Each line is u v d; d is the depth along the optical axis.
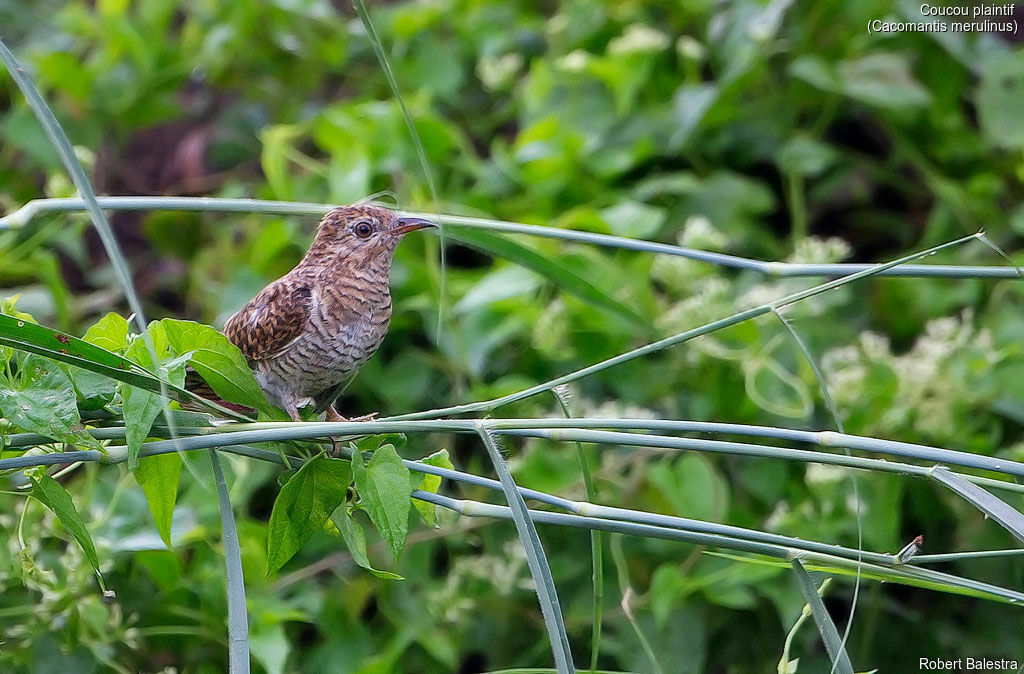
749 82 6.13
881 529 6.02
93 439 5.84
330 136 6.12
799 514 6.02
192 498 6.01
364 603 6.04
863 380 6.04
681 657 6.01
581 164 6.12
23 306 6.09
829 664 6.04
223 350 5.86
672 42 6.18
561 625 5.81
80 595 5.96
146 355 5.85
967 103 6.19
